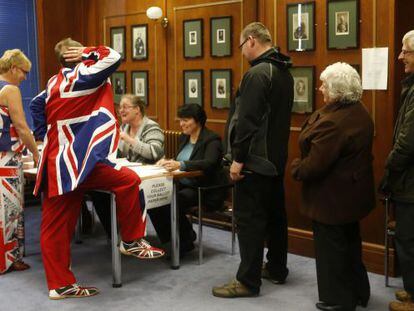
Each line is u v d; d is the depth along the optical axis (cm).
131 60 568
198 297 336
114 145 326
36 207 582
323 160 283
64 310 319
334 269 297
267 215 333
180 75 526
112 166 329
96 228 496
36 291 349
